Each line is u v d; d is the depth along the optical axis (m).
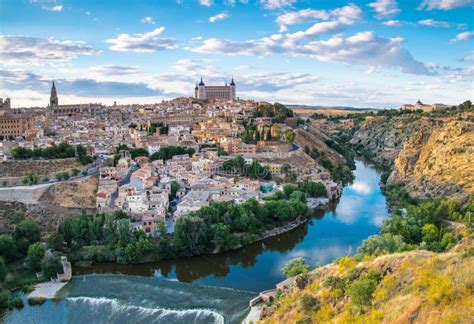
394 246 175.38
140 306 169.25
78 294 180.50
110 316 162.88
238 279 196.50
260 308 159.00
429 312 88.06
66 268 196.00
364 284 108.50
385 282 109.00
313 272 141.88
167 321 157.62
